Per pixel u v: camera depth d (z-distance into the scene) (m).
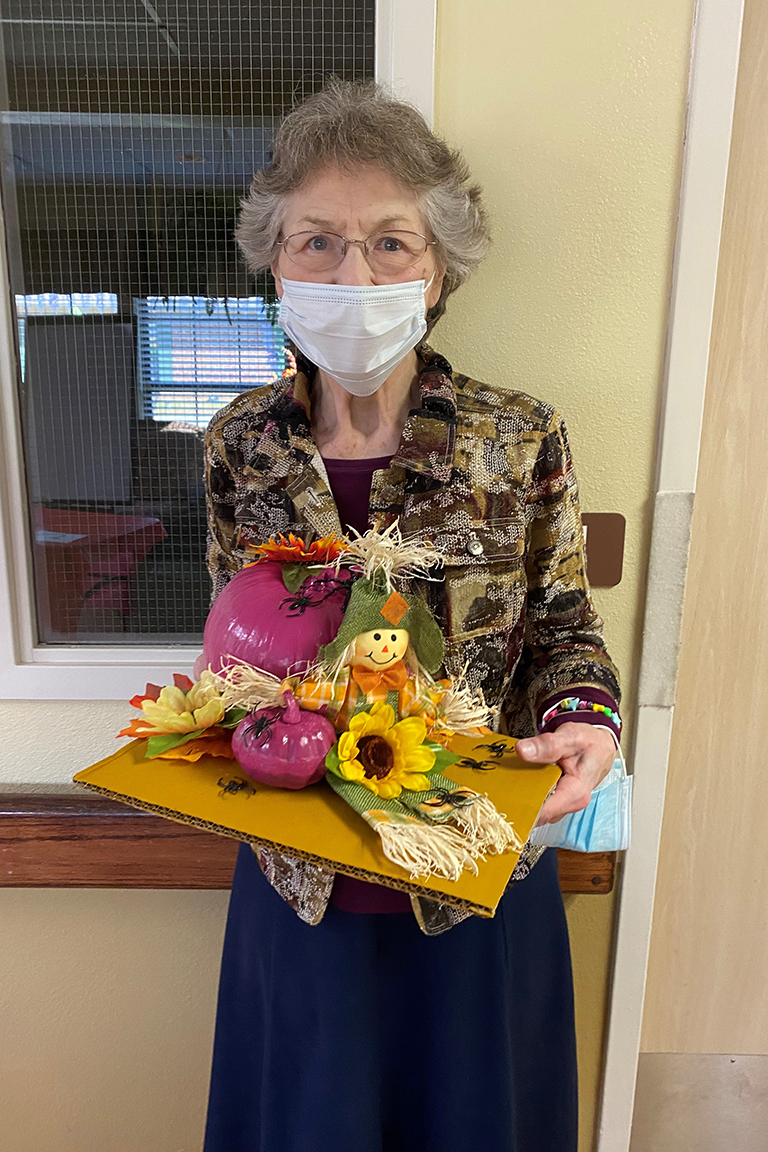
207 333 1.01
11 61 0.94
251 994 0.92
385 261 0.71
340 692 0.57
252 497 0.79
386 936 0.81
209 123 0.95
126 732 0.60
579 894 1.13
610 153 0.92
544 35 0.89
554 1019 0.93
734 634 1.20
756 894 1.31
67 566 1.09
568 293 0.97
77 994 1.22
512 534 0.77
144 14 0.92
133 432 1.05
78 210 0.98
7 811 1.07
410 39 0.88
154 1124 1.29
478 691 0.72
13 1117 1.29
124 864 1.09
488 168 0.93
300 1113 0.82
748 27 0.98
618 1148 1.24
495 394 0.80
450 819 0.54
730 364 1.10
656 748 1.08
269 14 0.92
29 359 1.02
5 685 1.08
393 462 0.74
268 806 0.56
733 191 1.04
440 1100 0.82
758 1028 1.38
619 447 1.01
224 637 0.61
